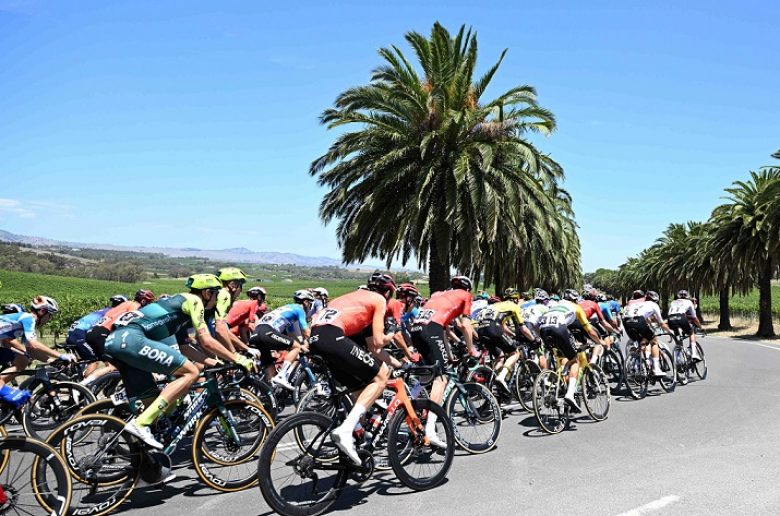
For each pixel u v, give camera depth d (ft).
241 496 16.34
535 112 58.08
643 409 27.73
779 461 18.58
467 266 55.57
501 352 27.96
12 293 127.75
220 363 18.45
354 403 16.66
